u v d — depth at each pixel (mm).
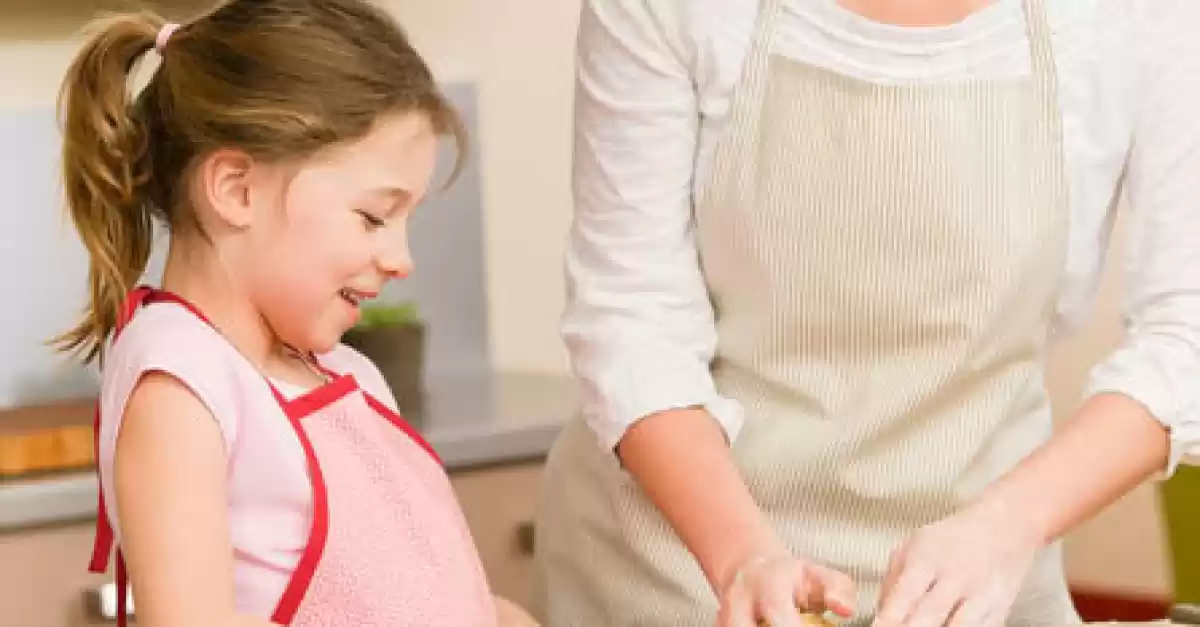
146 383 1498
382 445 1679
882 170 1887
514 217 3709
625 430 1844
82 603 2621
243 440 1548
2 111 3088
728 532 1724
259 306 1604
